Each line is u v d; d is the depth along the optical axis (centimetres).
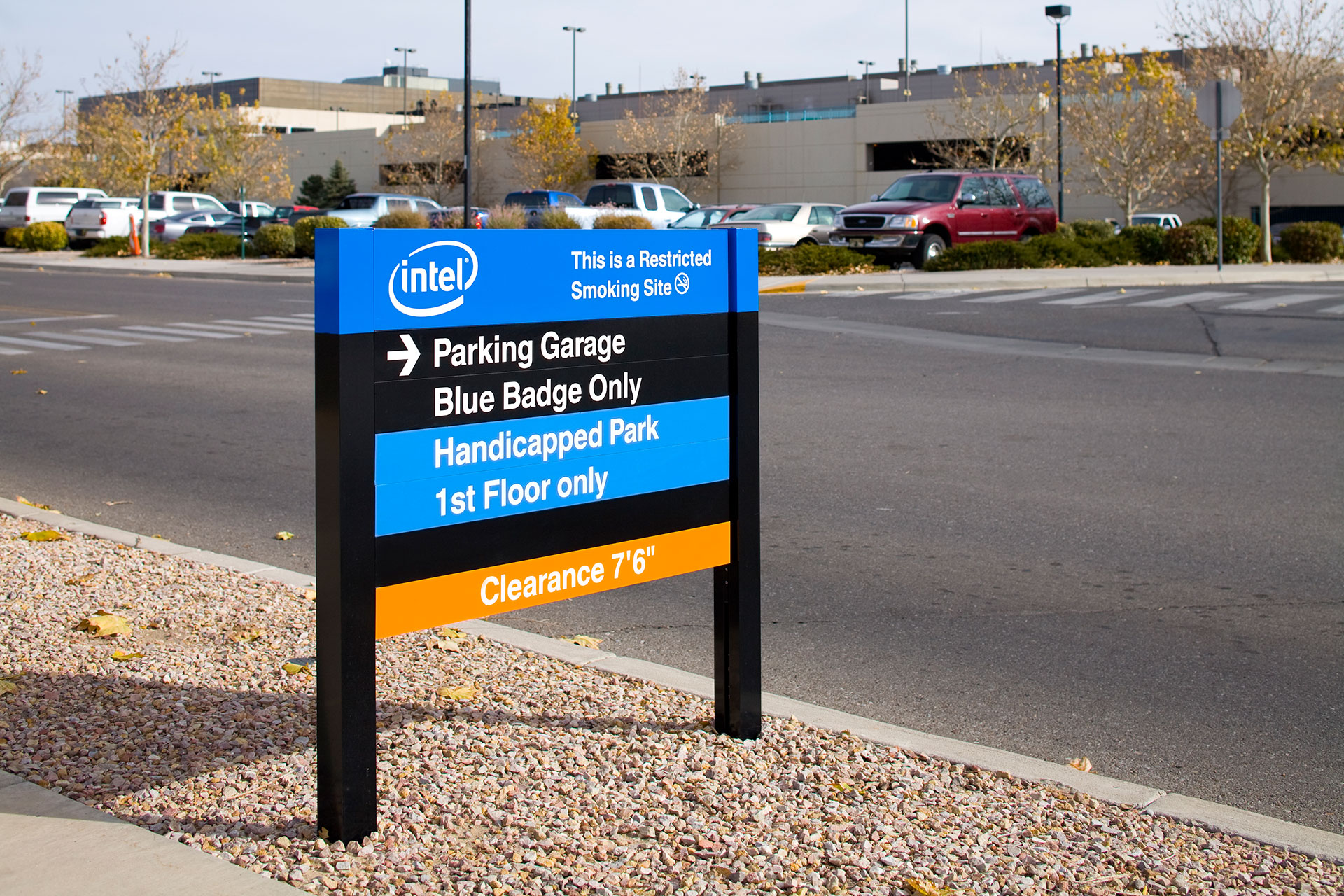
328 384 334
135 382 1391
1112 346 1561
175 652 514
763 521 789
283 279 3030
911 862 344
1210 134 3581
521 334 373
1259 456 949
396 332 345
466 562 367
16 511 765
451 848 348
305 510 827
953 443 1019
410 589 355
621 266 396
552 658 517
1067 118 4488
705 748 421
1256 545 721
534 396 378
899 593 644
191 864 336
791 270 2573
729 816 370
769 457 973
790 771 405
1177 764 445
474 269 361
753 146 5991
